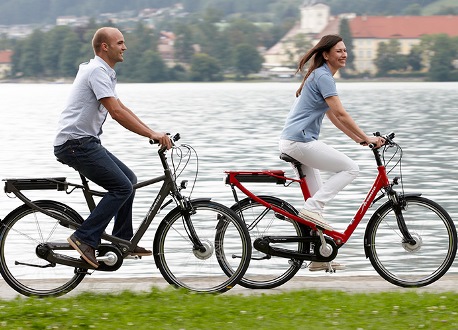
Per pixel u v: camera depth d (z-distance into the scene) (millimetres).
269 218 22656
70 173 71500
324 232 22672
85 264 21734
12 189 21766
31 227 21922
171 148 21938
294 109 22938
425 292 21234
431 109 195375
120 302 20359
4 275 21906
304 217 22547
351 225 22875
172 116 171000
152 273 31422
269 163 78500
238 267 22094
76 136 21516
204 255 22062
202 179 64812
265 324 18547
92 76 21422
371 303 20078
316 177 23281
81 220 21953
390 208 22938
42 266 21922
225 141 105062
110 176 21594
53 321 18719
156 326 18359
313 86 22672
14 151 93688
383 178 22984
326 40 22719
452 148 94875
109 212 21641
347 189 56781
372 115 169125
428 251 22906
